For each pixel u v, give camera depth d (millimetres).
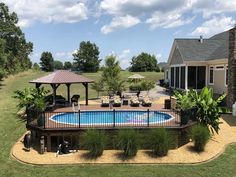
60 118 18797
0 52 51844
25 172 12766
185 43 35031
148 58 89312
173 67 38625
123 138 14039
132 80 39969
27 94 22312
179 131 15281
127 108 24297
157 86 46000
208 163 13523
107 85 32812
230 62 23797
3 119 22562
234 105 22156
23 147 15914
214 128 16984
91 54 94562
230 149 15195
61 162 13711
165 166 13188
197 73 32906
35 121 16859
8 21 70125
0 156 14773
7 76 62500
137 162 13547
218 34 40781
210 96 17344
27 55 88625
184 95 17891
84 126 15680
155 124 16062
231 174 12297
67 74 25047
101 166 13227
